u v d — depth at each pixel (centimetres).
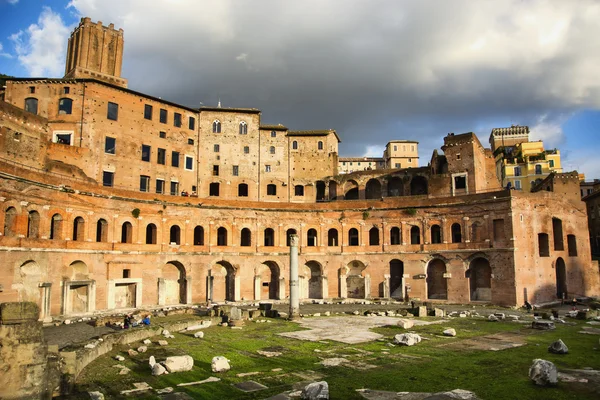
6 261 4759
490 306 6988
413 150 13662
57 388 2284
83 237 6016
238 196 9212
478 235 7481
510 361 3103
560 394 2314
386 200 8388
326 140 9850
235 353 3459
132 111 8038
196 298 7356
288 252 8212
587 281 7894
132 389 2488
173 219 7294
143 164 8094
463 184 8606
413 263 7956
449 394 2264
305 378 2717
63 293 5516
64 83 7450
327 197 9756
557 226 7788
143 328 4150
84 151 7306
